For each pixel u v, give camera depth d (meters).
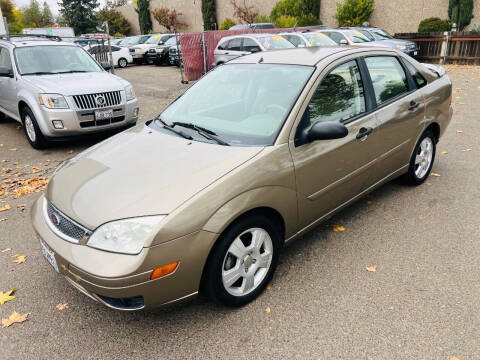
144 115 9.10
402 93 4.00
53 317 2.83
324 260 3.31
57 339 2.63
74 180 2.83
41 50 7.50
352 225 3.84
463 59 15.59
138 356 2.46
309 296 2.89
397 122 3.82
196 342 2.53
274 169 2.74
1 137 7.83
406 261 3.24
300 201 2.98
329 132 2.83
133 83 14.36
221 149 2.84
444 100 4.59
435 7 20.11
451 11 19.09
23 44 7.50
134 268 2.23
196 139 3.05
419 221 3.85
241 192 2.55
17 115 7.27
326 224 3.88
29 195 4.99
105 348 2.54
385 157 3.79
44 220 2.76
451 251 3.35
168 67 19.88
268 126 2.97
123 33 44.09
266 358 2.38
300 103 2.99
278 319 2.68
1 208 4.64
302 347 2.45
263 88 3.29
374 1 22.12
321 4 24.77
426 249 3.39
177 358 2.43
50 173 5.76
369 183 3.75
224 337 2.56
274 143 2.83
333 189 3.27
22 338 2.65
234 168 2.60
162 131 3.33
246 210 2.57
